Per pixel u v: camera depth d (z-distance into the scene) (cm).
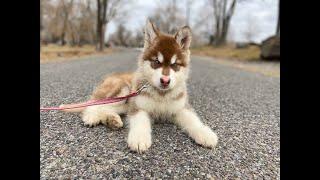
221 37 564
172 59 54
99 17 443
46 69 156
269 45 291
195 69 214
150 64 55
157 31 58
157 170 39
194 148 48
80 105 58
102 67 185
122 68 181
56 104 71
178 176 38
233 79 155
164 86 52
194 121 54
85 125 56
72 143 47
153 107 56
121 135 52
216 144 49
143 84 57
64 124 56
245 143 52
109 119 54
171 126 59
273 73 191
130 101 60
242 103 88
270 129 61
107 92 64
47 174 37
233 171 41
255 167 42
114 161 41
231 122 65
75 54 330
